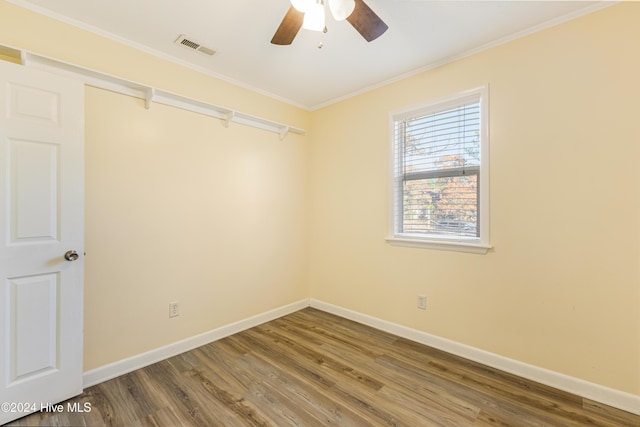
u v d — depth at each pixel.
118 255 2.09
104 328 2.02
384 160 2.84
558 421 1.62
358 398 1.82
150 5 1.77
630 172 1.70
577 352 1.87
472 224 2.35
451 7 1.80
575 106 1.87
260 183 3.02
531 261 2.04
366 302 3.01
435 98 2.49
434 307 2.51
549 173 1.96
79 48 1.92
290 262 3.35
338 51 2.30
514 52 2.09
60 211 1.72
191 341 2.47
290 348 2.49
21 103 1.59
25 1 1.71
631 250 1.71
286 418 1.65
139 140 2.18
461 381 2.00
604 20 1.77
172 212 2.37
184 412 1.69
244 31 2.04
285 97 3.20
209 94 2.59
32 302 1.64
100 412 1.68
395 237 2.75
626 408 1.71
